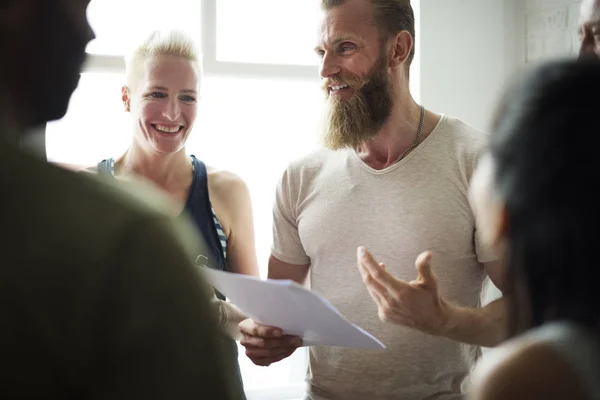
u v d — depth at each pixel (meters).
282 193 1.77
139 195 0.56
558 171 0.61
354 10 1.66
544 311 0.64
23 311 0.48
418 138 1.66
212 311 0.57
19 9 0.54
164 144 1.97
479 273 1.62
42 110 0.58
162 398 0.50
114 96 2.74
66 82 0.58
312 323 1.24
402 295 1.29
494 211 0.67
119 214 0.51
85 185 0.52
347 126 1.65
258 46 2.94
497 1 2.99
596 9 1.24
